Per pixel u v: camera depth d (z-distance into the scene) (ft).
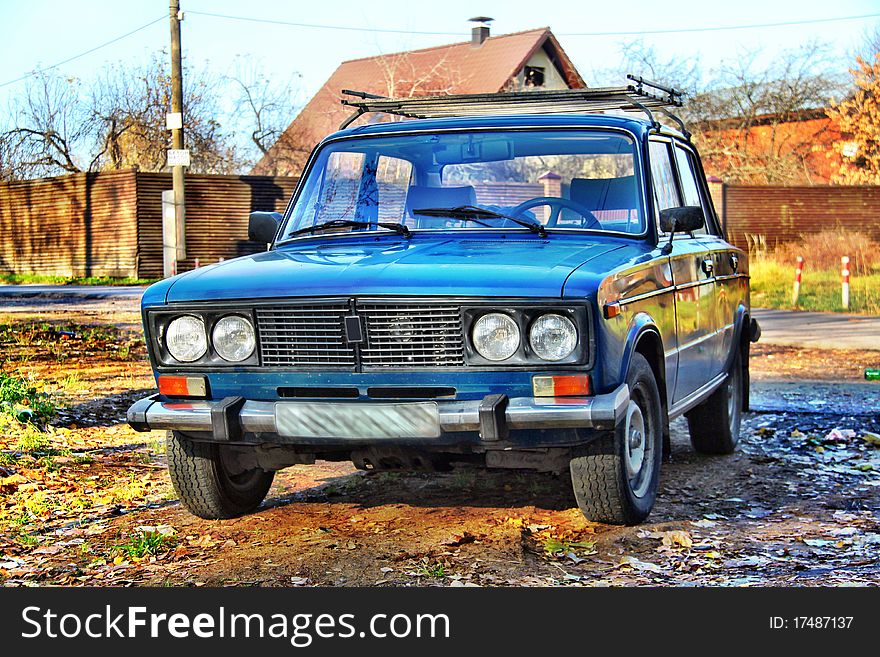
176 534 17.85
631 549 16.65
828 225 108.78
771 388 36.11
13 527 18.28
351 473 22.71
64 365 39.83
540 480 21.15
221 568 15.89
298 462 18.13
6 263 112.78
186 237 101.71
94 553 16.79
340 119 147.23
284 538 17.49
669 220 19.02
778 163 133.59
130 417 16.98
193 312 16.72
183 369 16.94
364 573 15.52
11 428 26.58
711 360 22.82
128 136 128.77
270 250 19.36
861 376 38.93
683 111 135.85
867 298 69.41
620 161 19.38
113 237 102.73
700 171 24.86
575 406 15.20
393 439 15.67
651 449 18.02
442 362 15.61
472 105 22.09
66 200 106.22
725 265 24.36
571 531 17.56
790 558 16.31
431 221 19.06
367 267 16.28
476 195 19.60
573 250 17.17
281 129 134.41
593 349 15.29
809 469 23.36
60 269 107.86
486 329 15.42
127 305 70.38
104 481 21.75
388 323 15.71
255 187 104.27
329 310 15.90
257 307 16.28
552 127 19.77
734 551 16.65
